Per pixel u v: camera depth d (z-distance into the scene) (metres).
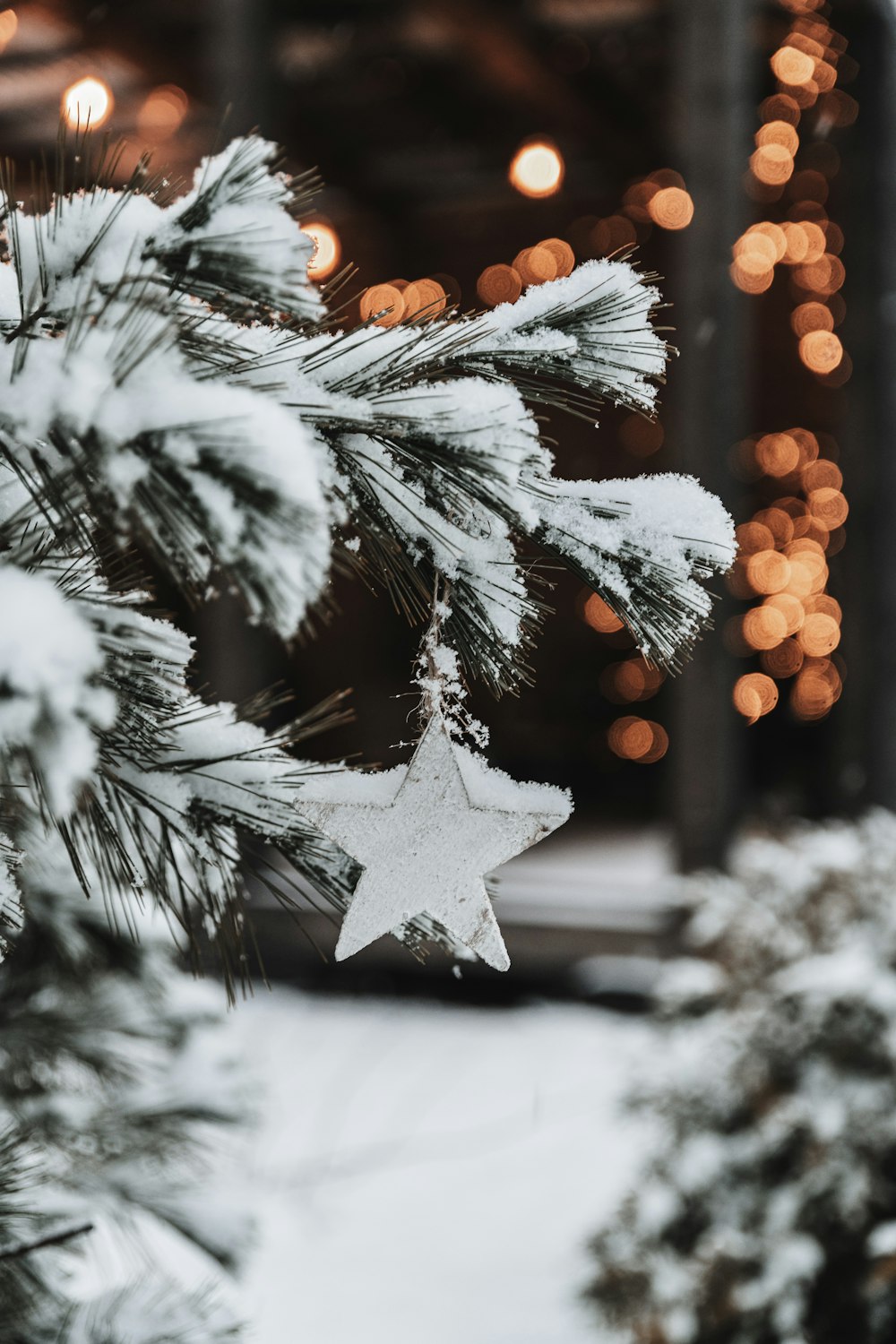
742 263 9.68
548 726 11.38
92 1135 1.75
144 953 1.73
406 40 8.30
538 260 11.52
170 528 0.73
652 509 1.02
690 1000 3.73
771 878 3.83
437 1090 5.89
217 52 6.58
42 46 8.16
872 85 7.38
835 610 10.10
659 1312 3.19
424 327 1.00
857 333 7.42
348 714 1.10
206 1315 1.50
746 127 6.38
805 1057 3.35
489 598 1.01
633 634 1.02
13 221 0.87
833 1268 3.11
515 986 7.26
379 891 1.01
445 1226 4.68
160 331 0.77
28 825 1.04
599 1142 5.36
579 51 8.53
